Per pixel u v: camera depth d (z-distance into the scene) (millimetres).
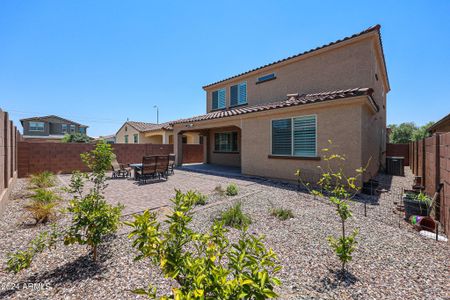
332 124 8453
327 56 11336
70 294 2564
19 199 6898
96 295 2549
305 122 9297
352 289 2713
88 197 3461
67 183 9672
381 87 14617
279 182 9938
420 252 3643
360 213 5816
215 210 5891
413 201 5281
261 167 11000
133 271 3037
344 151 8141
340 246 3123
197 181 10555
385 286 2770
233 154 16781
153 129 24203
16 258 2861
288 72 13062
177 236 1961
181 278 1844
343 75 10711
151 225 2041
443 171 5000
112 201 6898
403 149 18938
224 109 17312
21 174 11773
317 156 8898
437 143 5746
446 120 12508
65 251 3559
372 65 10070
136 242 1941
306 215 5539
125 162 16984
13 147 8797
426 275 2998
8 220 4977
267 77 14266
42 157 12539
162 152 19078
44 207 5000
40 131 43219
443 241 4102
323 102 8398
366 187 7887
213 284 1541
